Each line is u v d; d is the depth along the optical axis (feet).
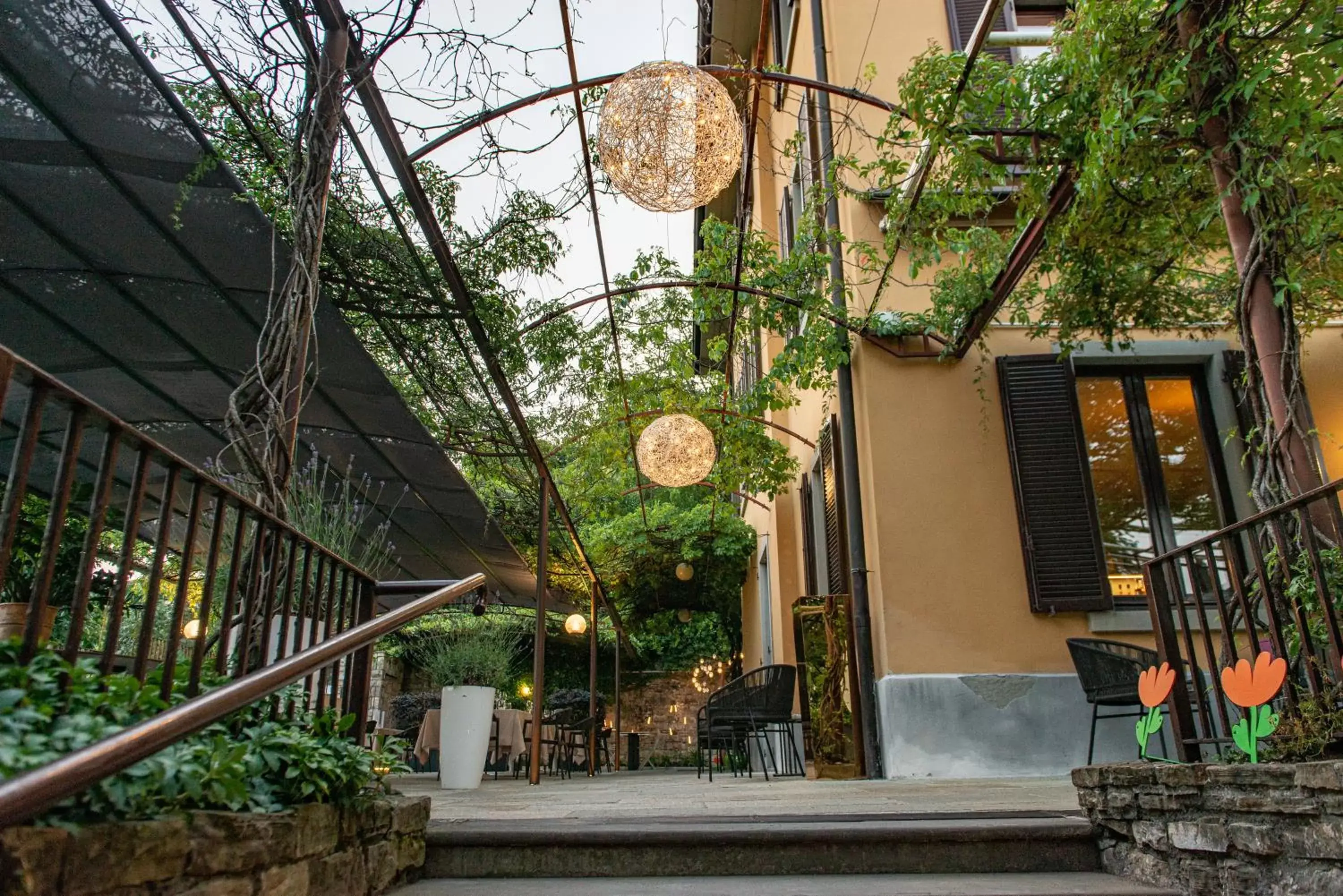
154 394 13.46
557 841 7.58
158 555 5.05
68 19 7.03
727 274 17.61
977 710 15.79
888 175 14.43
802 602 17.63
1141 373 18.02
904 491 17.08
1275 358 8.25
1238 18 8.51
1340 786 5.12
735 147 11.44
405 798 7.76
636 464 24.71
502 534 19.66
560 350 17.88
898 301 18.33
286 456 7.73
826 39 20.56
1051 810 8.81
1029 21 19.94
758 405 21.68
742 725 19.60
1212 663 7.45
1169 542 16.90
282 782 5.48
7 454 14.10
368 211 13.00
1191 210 11.96
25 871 3.14
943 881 7.09
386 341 16.71
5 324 11.36
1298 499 6.12
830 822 7.99
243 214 9.04
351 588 8.77
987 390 17.72
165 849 3.97
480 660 20.51
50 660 4.20
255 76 9.29
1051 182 11.63
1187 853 6.48
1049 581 16.30
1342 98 9.16
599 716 34.91
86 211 9.19
